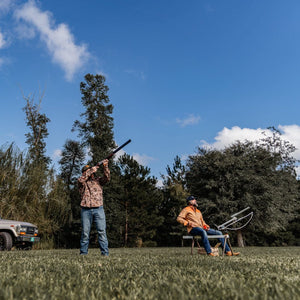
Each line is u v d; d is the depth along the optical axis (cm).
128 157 2291
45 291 192
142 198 2189
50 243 1750
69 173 3462
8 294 175
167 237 2588
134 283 221
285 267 346
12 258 488
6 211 1491
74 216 2155
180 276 253
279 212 2250
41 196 1697
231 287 202
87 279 243
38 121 2877
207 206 2188
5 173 1533
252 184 2216
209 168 2277
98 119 3244
